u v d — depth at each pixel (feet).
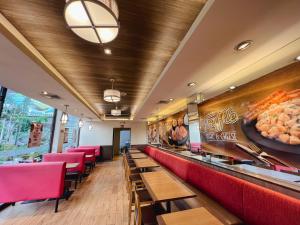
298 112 5.33
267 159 6.40
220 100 9.57
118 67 9.82
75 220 8.84
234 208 6.02
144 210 6.83
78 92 15.23
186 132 15.35
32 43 7.01
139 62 9.18
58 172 10.41
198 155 11.94
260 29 5.23
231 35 5.52
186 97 14.39
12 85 10.23
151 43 7.31
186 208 8.27
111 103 20.71
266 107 6.56
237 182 6.11
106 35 4.73
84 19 4.09
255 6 4.21
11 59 6.91
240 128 7.95
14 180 9.87
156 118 26.22
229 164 8.02
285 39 5.81
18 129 12.71
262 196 4.97
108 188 14.49
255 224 5.05
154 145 24.98
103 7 3.63
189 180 9.85
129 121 35.09
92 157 22.65
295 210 3.98
